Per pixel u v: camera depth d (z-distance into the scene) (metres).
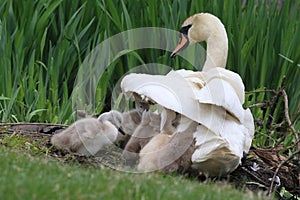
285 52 15.03
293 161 12.40
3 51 13.84
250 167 11.84
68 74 14.42
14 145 11.28
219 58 12.24
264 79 14.87
